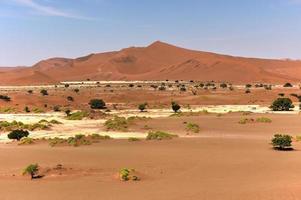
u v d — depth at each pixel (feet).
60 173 104.17
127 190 82.69
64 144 159.33
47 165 115.24
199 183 87.30
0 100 387.34
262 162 111.55
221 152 131.13
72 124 249.55
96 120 271.90
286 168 101.91
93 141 166.40
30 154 135.23
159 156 125.49
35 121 267.18
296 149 136.87
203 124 225.35
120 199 75.25
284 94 439.22
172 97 446.60
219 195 74.49
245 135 183.42
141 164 113.29
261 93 453.17
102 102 363.35
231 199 71.15
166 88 589.32
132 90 547.49
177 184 87.20
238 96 431.02
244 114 272.72
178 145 149.69
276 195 71.77
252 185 82.48
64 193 81.97
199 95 449.06
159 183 89.20
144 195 77.46
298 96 424.46
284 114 272.51
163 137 168.55
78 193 81.46
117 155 129.18
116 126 218.38
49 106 379.96
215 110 326.44
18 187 89.04
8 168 113.50
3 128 228.22
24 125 230.89
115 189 83.97
